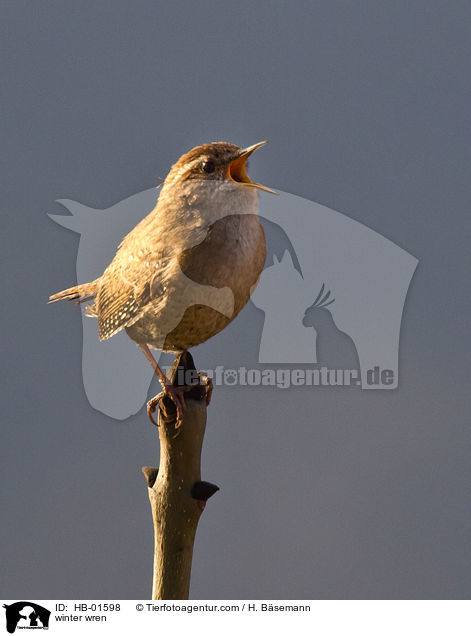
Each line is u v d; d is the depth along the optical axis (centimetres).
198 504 319
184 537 324
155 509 326
